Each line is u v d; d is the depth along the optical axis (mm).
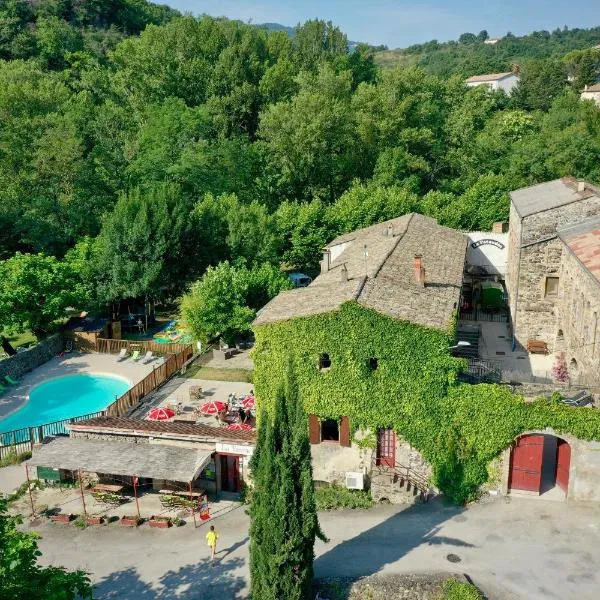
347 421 35000
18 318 55656
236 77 101375
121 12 149000
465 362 33406
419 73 99625
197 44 106250
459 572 28844
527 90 149250
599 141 96312
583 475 33562
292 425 24422
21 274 56469
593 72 176250
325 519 33500
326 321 33719
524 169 92875
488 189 79688
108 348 60281
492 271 62188
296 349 34719
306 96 87750
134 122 92000
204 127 85438
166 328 65188
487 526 32344
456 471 34500
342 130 91250
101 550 31891
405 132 94562
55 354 60031
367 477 35531
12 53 115375
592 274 37625
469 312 60969
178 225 63469
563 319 48312
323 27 124125
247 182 86938
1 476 39062
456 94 119875
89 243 65312
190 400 46750
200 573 29875
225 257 67188
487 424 33656
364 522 33156
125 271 61781
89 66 113500
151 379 48844
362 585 27953
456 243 53688
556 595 27328
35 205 71750
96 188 77000
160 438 36438
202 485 36969
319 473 36188
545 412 32906
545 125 113812
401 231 52219
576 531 31594
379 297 34844
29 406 49812
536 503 34062
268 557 24828
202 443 35781
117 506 35656
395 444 35125
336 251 59750
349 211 75562
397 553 30484
